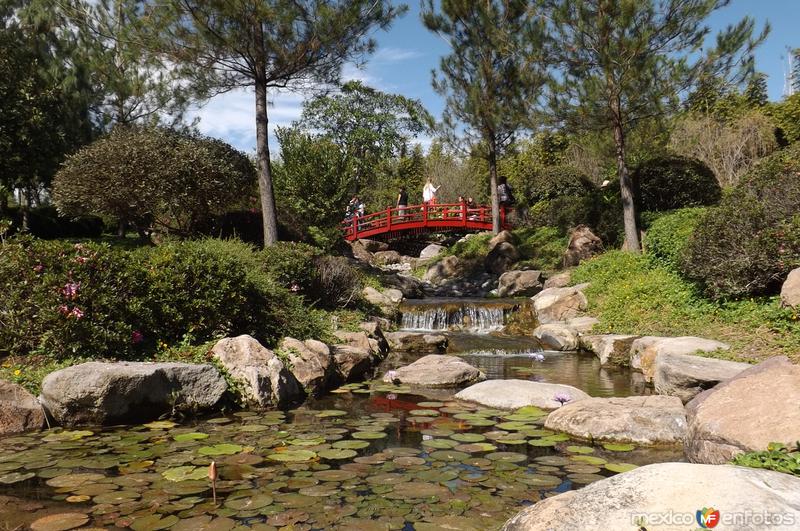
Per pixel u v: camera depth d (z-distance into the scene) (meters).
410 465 3.48
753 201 7.55
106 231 20.38
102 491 3.02
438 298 14.90
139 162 11.17
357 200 22.95
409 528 2.58
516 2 16.31
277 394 5.39
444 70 17.53
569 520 2.12
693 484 2.08
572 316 10.52
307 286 9.29
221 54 10.92
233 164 12.98
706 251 7.84
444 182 29.19
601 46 11.63
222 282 6.31
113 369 4.54
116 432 4.30
